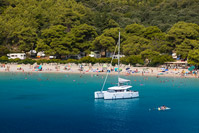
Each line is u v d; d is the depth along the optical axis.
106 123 69.88
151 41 190.00
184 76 142.12
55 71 159.62
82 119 72.88
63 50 189.00
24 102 89.94
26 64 174.88
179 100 94.38
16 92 105.44
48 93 103.69
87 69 164.62
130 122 70.94
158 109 82.88
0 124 68.50
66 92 105.69
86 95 100.25
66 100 92.75
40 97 97.06
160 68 158.75
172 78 139.38
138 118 74.19
